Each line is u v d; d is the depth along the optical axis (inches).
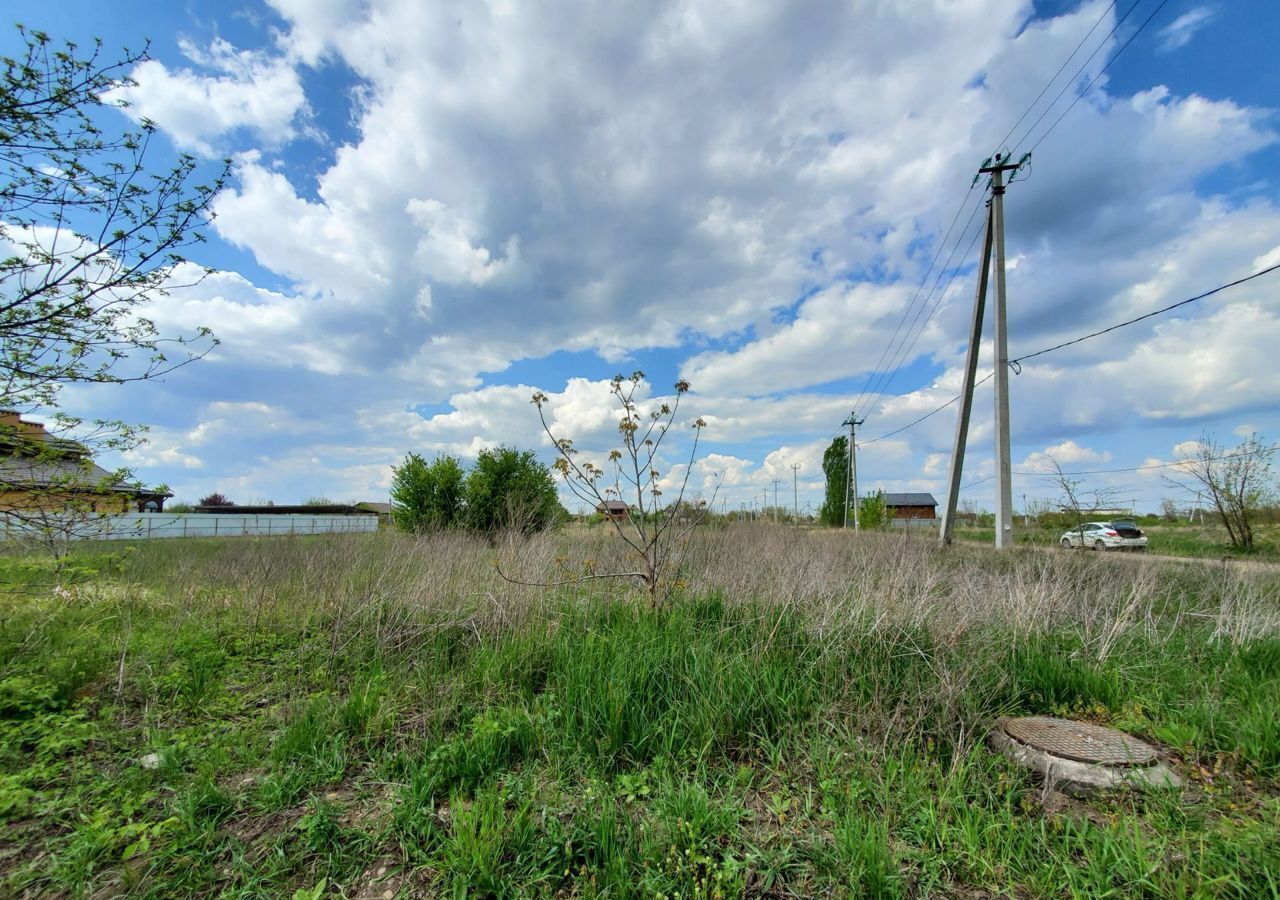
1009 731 133.9
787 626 195.3
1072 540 546.6
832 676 158.2
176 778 113.2
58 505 190.7
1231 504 673.6
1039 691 163.2
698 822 96.0
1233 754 121.8
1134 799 107.0
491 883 83.8
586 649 174.2
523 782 111.0
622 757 125.0
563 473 223.1
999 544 533.0
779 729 134.3
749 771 117.8
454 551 305.3
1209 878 83.4
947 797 105.3
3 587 187.5
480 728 126.3
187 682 164.4
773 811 104.8
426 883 86.5
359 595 237.9
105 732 135.0
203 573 321.7
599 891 84.7
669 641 178.2
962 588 245.6
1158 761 119.2
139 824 95.2
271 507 1868.8
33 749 126.4
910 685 151.7
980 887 86.4
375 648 196.9
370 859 91.6
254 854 92.2
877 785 111.6
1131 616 221.1
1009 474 537.6
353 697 146.0
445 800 108.6
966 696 140.2
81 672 163.8
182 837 93.7
